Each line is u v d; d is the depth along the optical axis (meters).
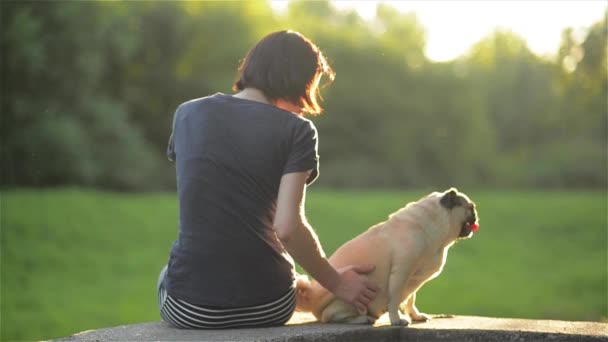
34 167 29.17
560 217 28.22
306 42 3.24
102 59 32.22
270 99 3.22
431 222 3.32
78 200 24.03
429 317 3.57
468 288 15.77
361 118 49.69
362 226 24.20
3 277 14.92
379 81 50.91
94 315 12.19
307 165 3.04
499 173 53.75
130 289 15.02
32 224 19.81
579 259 20.23
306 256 3.03
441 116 52.31
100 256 18.05
